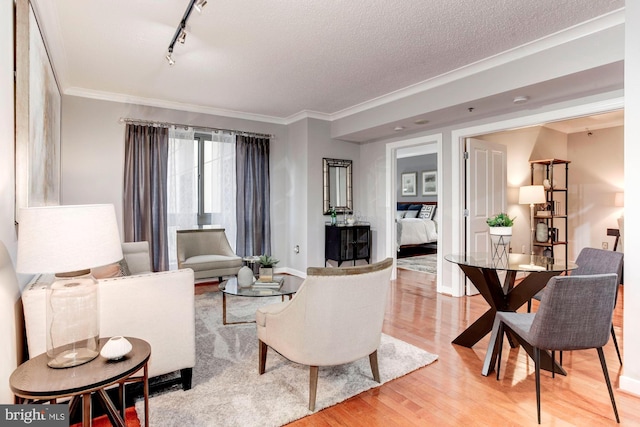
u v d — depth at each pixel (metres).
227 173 5.18
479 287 2.76
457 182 4.44
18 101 1.74
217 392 2.16
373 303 2.09
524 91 3.23
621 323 3.43
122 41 2.96
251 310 3.83
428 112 3.97
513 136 5.49
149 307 2.00
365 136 5.34
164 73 3.67
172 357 2.08
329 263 5.56
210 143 5.10
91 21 2.64
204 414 1.93
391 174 5.35
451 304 4.09
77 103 4.18
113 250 1.49
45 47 2.69
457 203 4.44
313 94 4.37
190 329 2.13
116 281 1.91
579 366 2.56
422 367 2.51
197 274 4.18
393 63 3.41
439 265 4.68
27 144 1.88
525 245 5.65
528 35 2.86
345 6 2.46
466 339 2.87
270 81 3.91
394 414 1.96
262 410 1.98
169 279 2.05
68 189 4.14
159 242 4.59
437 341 2.99
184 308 2.11
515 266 2.58
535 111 3.66
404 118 4.26
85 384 1.27
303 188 5.38
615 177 5.91
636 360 2.17
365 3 2.42
